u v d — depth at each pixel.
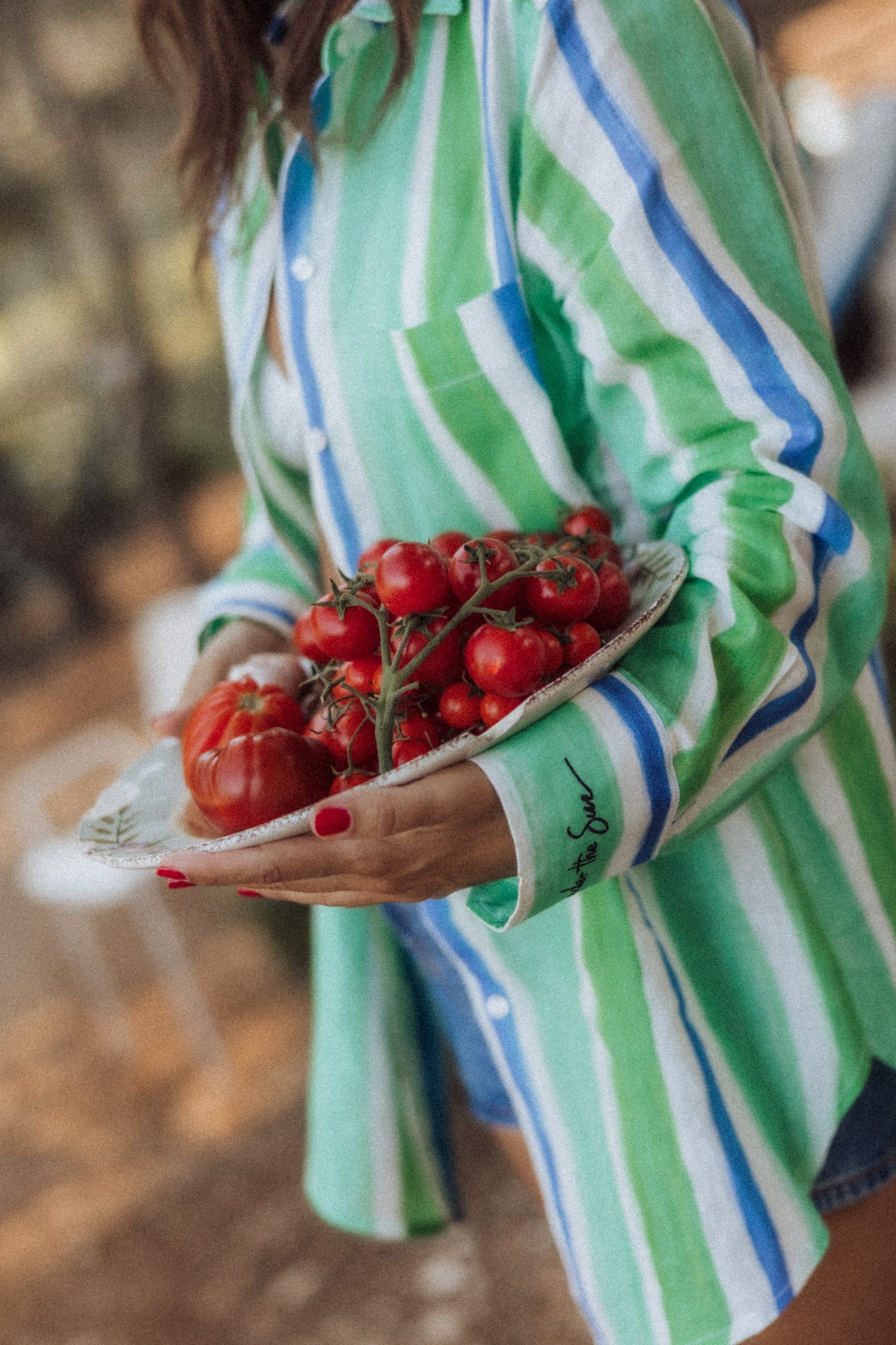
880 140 4.30
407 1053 1.29
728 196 0.86
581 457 1.01
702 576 0.86
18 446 10.11
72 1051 3.76
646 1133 0.96
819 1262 1.00
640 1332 0.99
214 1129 3.22
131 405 7.97
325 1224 2.76
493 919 0.83
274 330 1.11
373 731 0.89
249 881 0.77
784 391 0.85
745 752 0.86
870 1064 1.01
